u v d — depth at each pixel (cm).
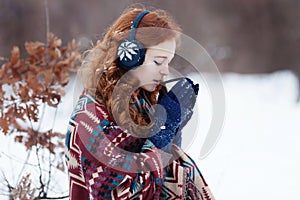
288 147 620
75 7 1277
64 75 314
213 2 1447
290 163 563
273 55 1306
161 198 218
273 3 1402
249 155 584
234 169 530
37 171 308
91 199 205
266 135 672
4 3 1199
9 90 340
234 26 1413
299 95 900
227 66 1266
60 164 309
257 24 1406
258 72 1242
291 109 823
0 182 284
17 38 1190
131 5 251
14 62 307
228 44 1380
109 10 1305
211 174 481
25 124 333
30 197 274
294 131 696
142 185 201
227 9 1431
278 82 1040
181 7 1421
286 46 1349
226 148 597
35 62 311
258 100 891
